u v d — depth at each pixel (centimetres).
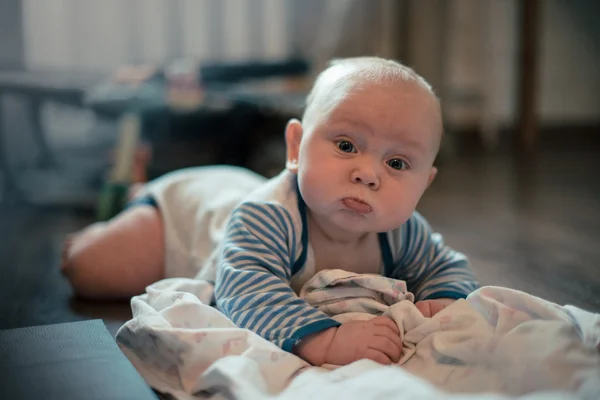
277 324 68
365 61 80
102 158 249
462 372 62
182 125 203
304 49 280
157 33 262
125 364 60
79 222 167
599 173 254
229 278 73
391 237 84
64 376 57
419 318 70
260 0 273
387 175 72
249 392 54
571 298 102
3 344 64
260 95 206
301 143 76
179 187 109
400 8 270
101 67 255
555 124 367
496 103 347
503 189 217
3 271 120
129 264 100
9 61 228
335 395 53
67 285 111
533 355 58
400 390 52
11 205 186
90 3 251
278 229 77
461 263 86
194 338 64
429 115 74
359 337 66
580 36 360
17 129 229
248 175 115
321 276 75
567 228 158
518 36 320
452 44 319
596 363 56
